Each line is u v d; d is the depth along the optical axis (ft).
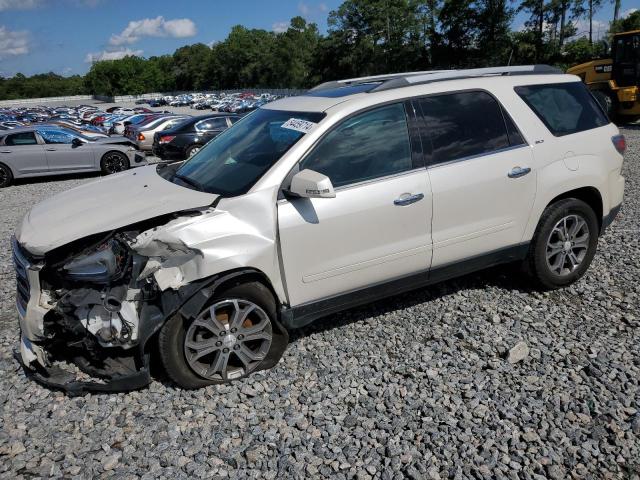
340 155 11.81
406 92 12.68
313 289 11.71
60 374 11.41
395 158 12.24
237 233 10.69
